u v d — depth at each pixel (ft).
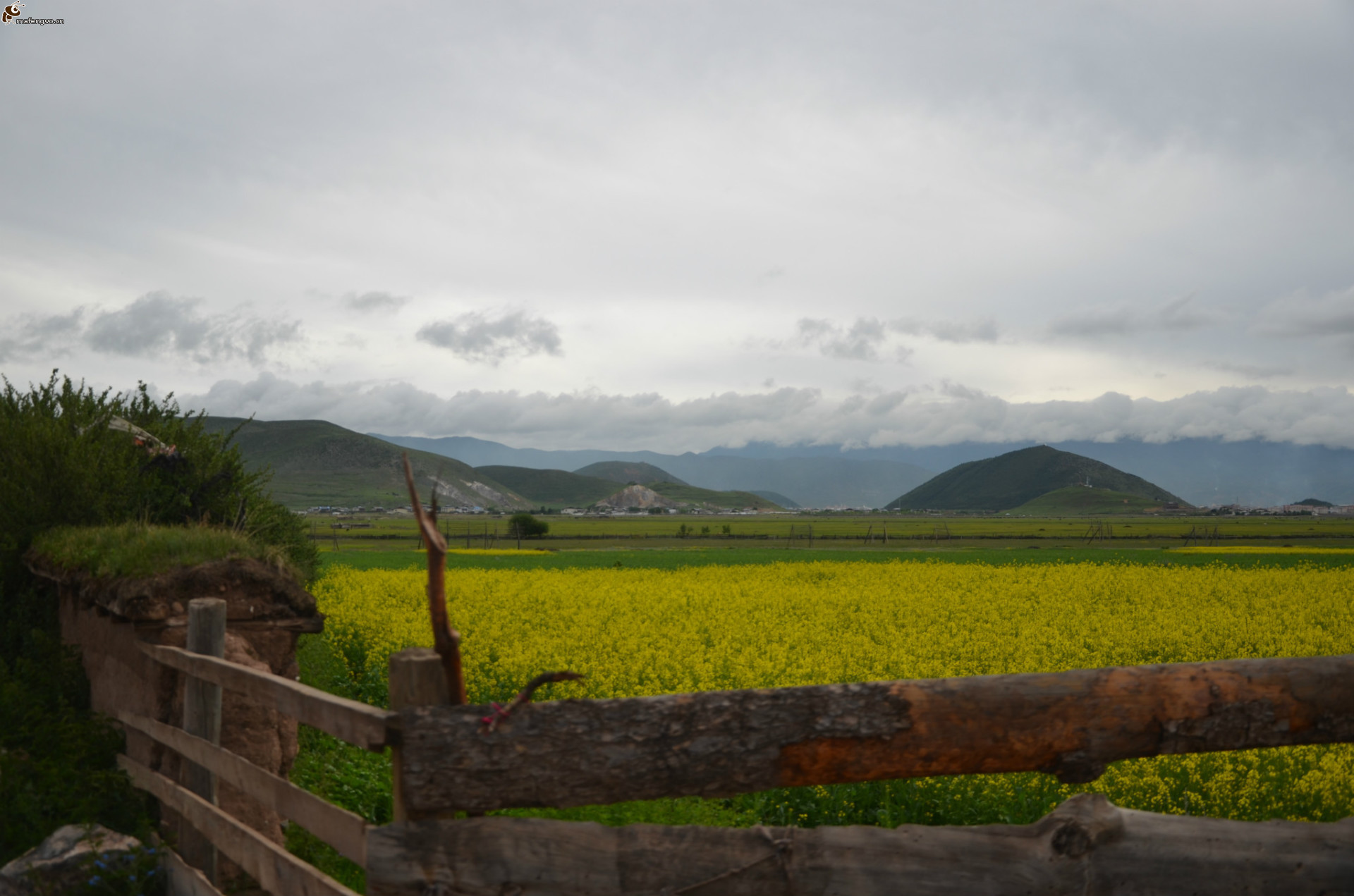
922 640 57.62
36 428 30.94
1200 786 28.45
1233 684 10.96
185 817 17.13
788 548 245.65
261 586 21.75
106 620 23.00
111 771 20.56
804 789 26.03
